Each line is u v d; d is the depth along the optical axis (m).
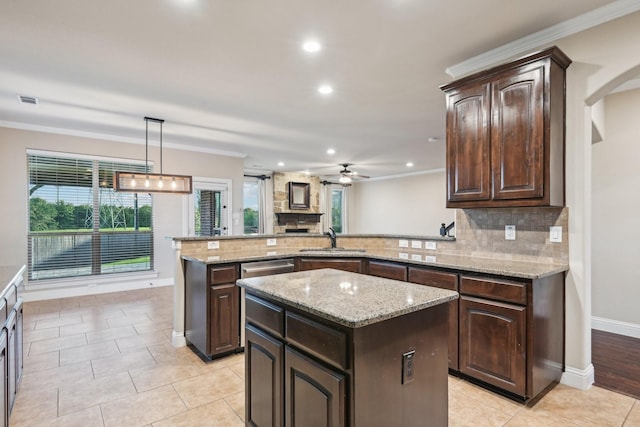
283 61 2.91
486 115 2.59
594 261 3.70
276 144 6.05
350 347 1.21
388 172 9.52
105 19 2.29
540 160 2.31
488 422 2.05
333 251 3.75
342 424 1.21
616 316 3.56
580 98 2.38
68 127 4.94
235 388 2.48
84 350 3.14
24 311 4.36
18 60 2.88
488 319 2.35
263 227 8.94
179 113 4.29
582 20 2.30
